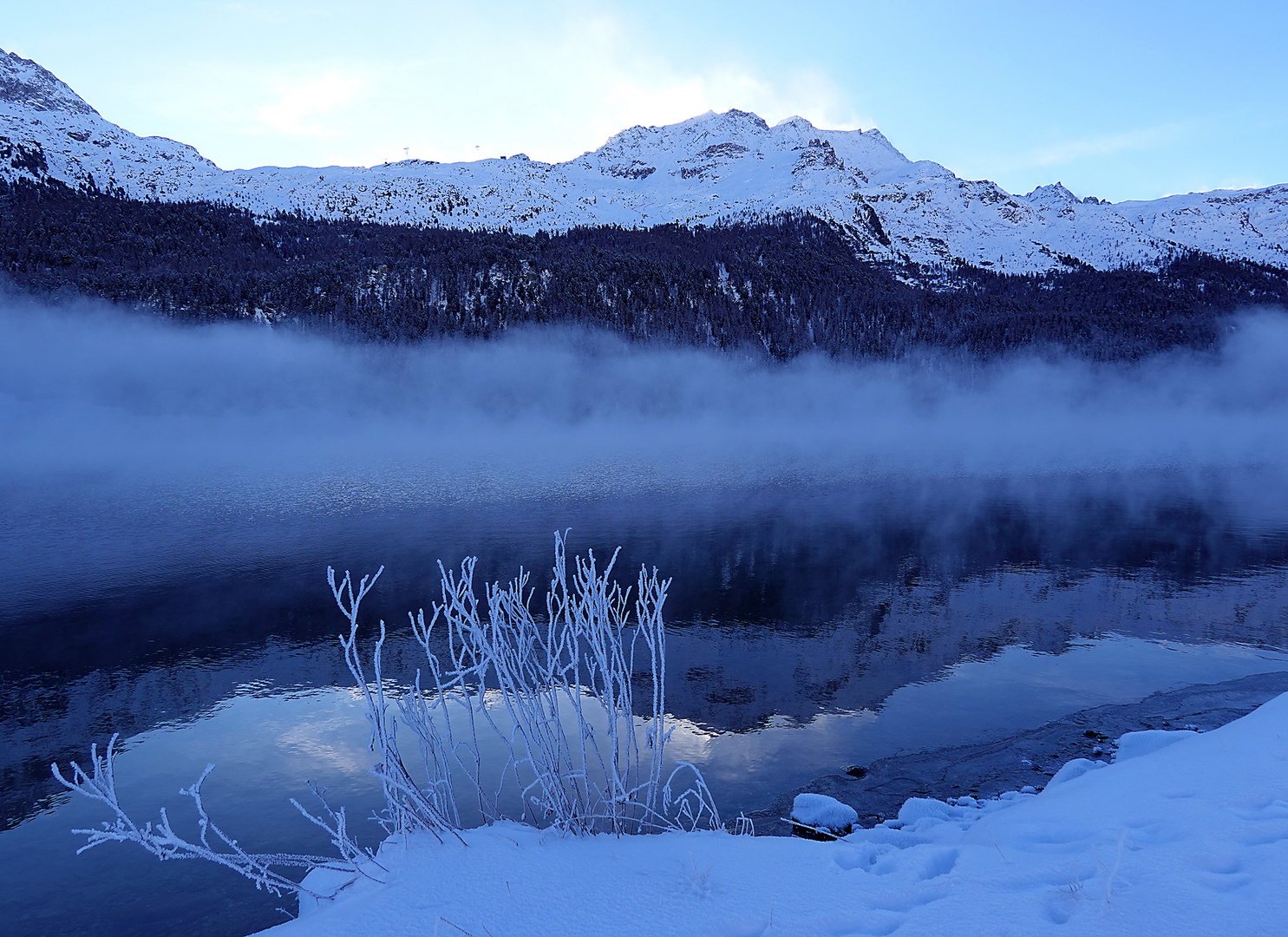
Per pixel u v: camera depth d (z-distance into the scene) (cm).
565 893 228
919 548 2202
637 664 1157
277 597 1670
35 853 648
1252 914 183
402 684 1081
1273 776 297
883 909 212
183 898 569
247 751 862
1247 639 1284
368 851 273
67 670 1201
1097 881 215
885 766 766
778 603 1575
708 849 278
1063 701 984
